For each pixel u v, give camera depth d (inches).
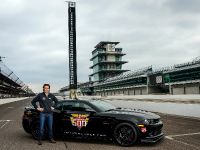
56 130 377.7
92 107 364.5
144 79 3250.5
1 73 1793.8
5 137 410.9
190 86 2522.1
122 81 3981.3
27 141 377.7
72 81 3683.6
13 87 3491.6
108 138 349.4
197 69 2369.6
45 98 358.3
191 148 318.3
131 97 1546.5
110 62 5954.7
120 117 341.1
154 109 922.1
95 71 6294.3
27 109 401.1
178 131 452.4
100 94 5403.5
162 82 2893.7
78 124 363.6
